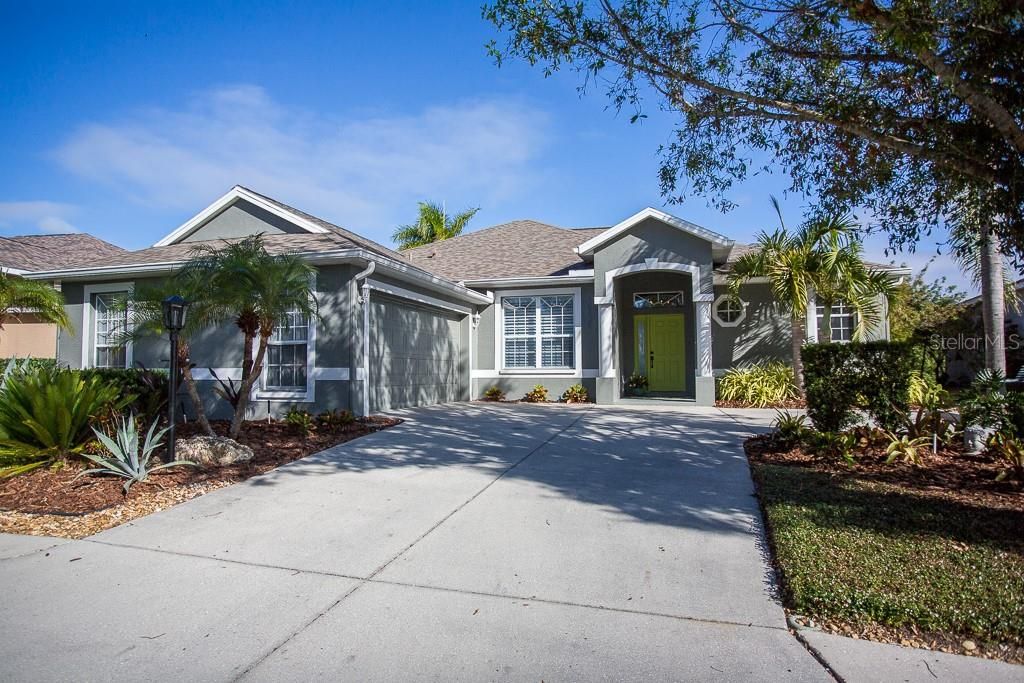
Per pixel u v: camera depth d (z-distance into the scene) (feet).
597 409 46.01
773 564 14.78
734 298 50.75
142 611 12.49
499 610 12.53
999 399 25.50
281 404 39.55
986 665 10.34
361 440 30.91
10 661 10.60
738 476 23.29
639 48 21.67
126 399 27.76
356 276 38.19
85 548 16.01
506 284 55.67
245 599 13.04
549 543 16.26
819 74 22.21
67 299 46.85
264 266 26.94
